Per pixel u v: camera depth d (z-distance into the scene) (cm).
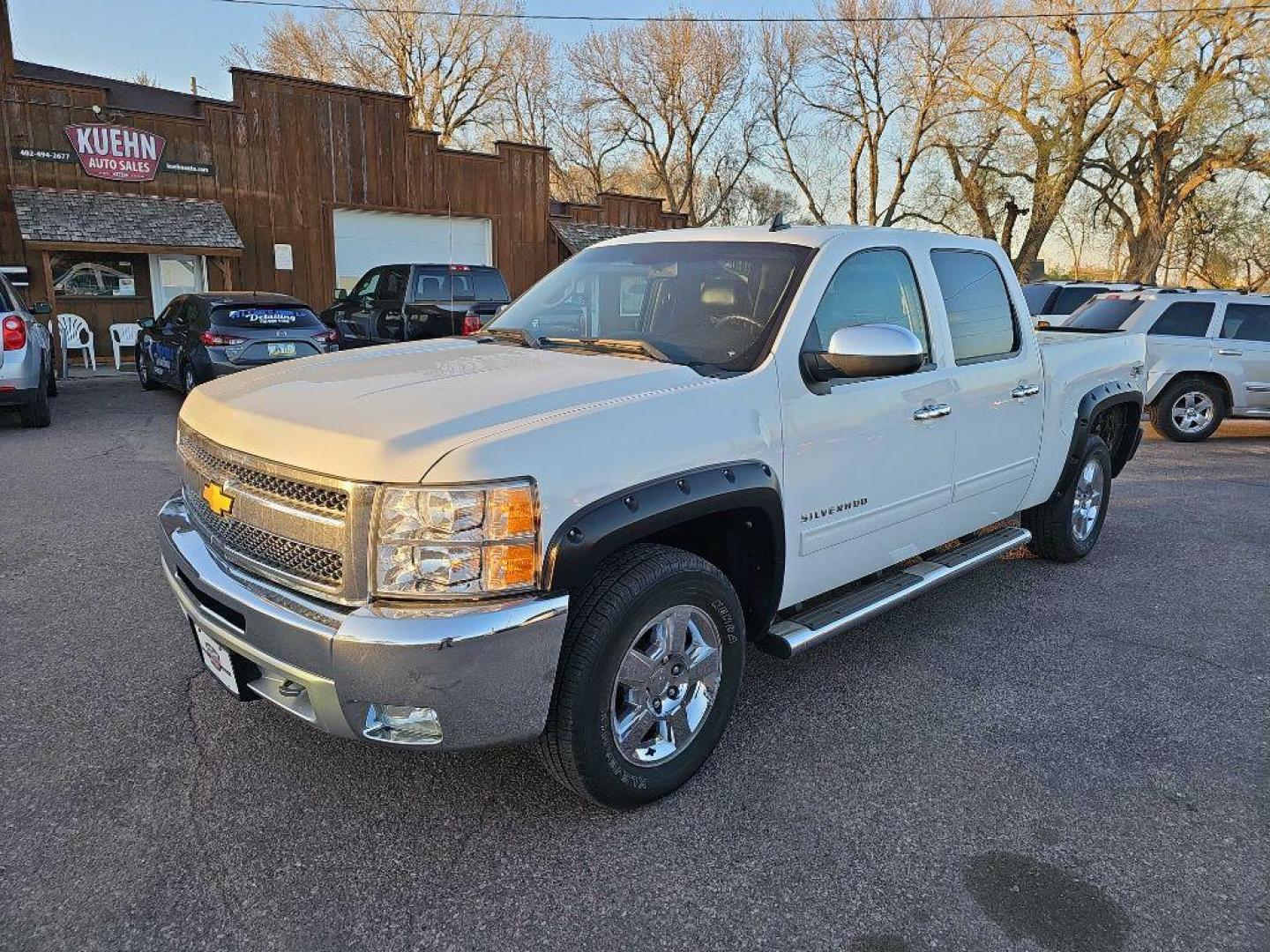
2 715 327
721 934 227
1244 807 289
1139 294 1130
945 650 412
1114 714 352
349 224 1881
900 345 294
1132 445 576
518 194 2103
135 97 1931
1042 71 2956
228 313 1022
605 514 244
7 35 1441
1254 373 1065
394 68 4250
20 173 1479
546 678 239
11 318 884
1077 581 516
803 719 341
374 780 291
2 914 226
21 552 518
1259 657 412
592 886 244
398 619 223
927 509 385
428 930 226
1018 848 265
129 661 374
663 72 4309
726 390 287
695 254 362
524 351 333
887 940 226
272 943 220
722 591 287
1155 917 236
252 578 257
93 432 932
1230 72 2716
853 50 3809
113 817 268
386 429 235
